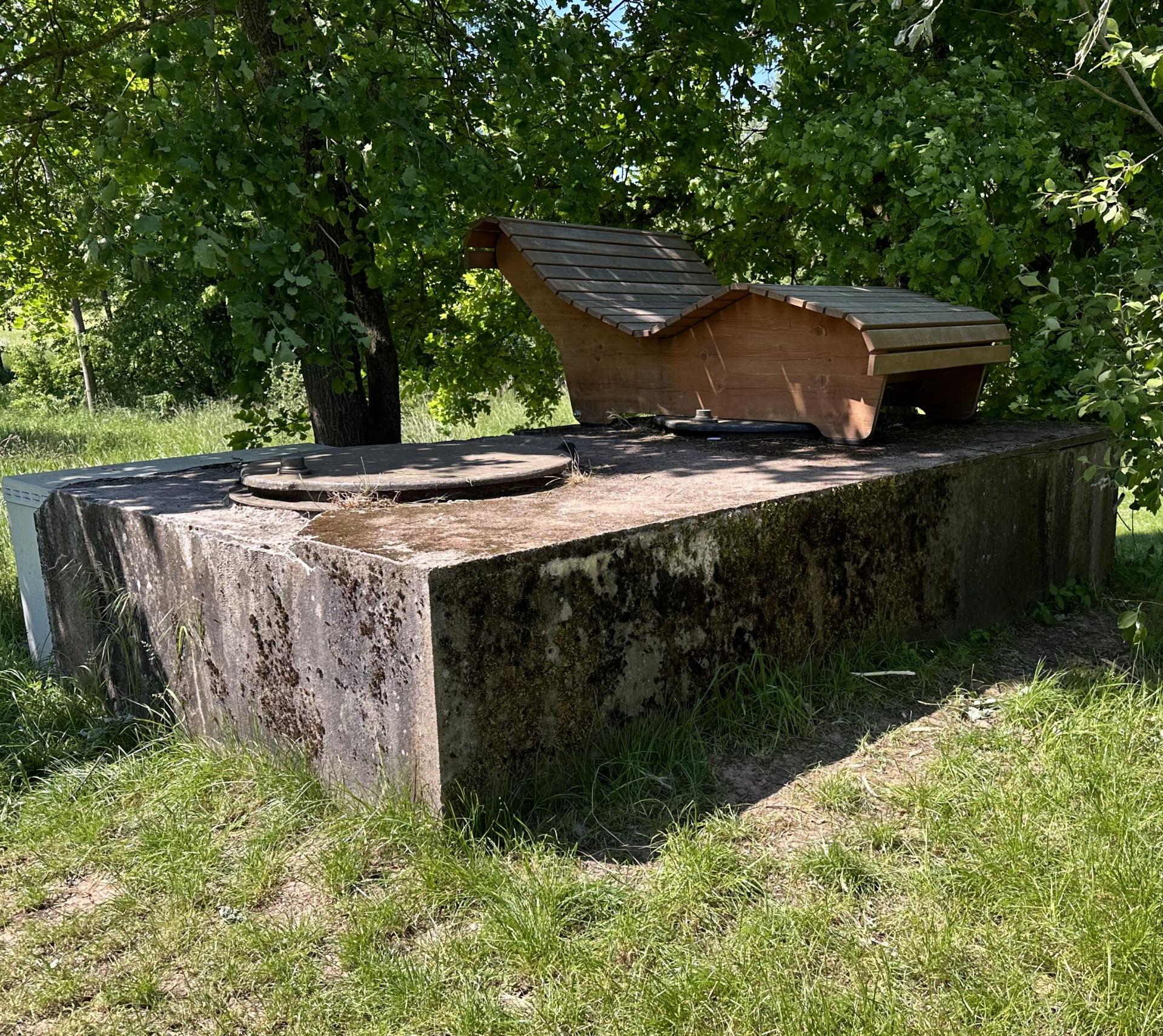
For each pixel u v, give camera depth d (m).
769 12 5.73
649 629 3.11
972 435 4.86
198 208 4.16
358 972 2.28
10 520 4.64
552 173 7.00
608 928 2.37
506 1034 2.08
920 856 2.65
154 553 3.63
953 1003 2.10
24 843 3.02
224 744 3.44
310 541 2.94
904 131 5.50
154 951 2.44
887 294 5.01
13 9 6.41
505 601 2.72
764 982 2.17
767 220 6.96
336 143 4.68
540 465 3.87
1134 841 2.62
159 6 5.14
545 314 5.68
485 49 5.99
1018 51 6.02
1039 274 5.67
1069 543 4.93
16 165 6.73
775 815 2.87
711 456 4.43
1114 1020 2.03
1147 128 5.69
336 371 4.80
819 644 3.66
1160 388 3.58
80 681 4.16
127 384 22.94
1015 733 3.37
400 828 2.70
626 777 2.96
